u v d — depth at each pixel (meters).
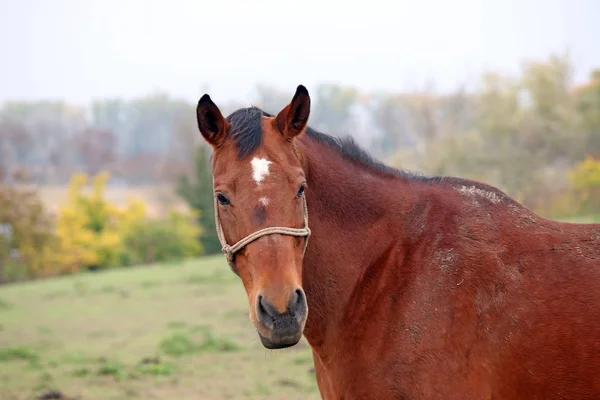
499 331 3.18
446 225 3.45
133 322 11.98
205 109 3.26
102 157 93.62
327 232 3.50
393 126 69.62
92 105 126.31
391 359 3.27
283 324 2.93
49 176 87.75
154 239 28.95
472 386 3.17
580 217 22.56
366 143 72.00
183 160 56.81
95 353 9.59
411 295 3.32
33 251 26.64
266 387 7.41
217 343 9.51
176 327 11.16
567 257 3.28
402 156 37.56
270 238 3.05
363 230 3.51
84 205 29.14
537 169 33.34
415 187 3.63
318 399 6.90
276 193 3.11
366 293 3.41
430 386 3.20
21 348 9.73
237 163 3.19
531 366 3.13
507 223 3.43
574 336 3.10
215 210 3.37
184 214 30.19
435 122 42.28
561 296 3.18
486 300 3.23
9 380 8.18
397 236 3.48
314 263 3.47
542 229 3.41
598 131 34.19
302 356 8.73
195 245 29.55
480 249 3.34
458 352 3.19
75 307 14.20
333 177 3.57
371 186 3.60
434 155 35.50
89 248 27.75
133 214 29.84
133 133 112.19
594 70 37.44
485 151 34.69
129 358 9.16
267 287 2.97
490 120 35.09
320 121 99.19
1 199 26.44
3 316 13.47
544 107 35.06
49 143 100.25
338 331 3.44
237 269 3.28
